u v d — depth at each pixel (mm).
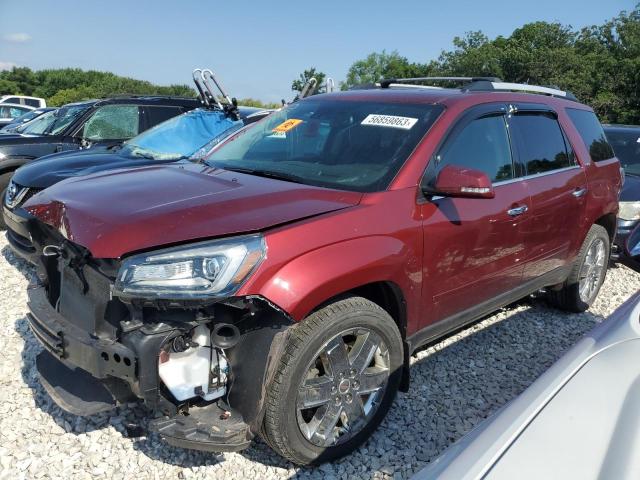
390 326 2938
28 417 3203
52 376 2871
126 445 2980
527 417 1629
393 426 3264
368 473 2863
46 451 2926
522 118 4094
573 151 4625
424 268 3088
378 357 2975
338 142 3500
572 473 1369
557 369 1897
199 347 2527
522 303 5426
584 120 5016
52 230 2986
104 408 2641
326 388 2740
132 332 2385
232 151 3902
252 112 8242
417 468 2922
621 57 45906
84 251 2621
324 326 2600
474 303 3635
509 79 43656
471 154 3516
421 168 3145
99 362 2375
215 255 2355
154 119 8320
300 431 2662
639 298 2398
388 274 2840
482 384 3812
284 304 2414
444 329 3463
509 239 3729
